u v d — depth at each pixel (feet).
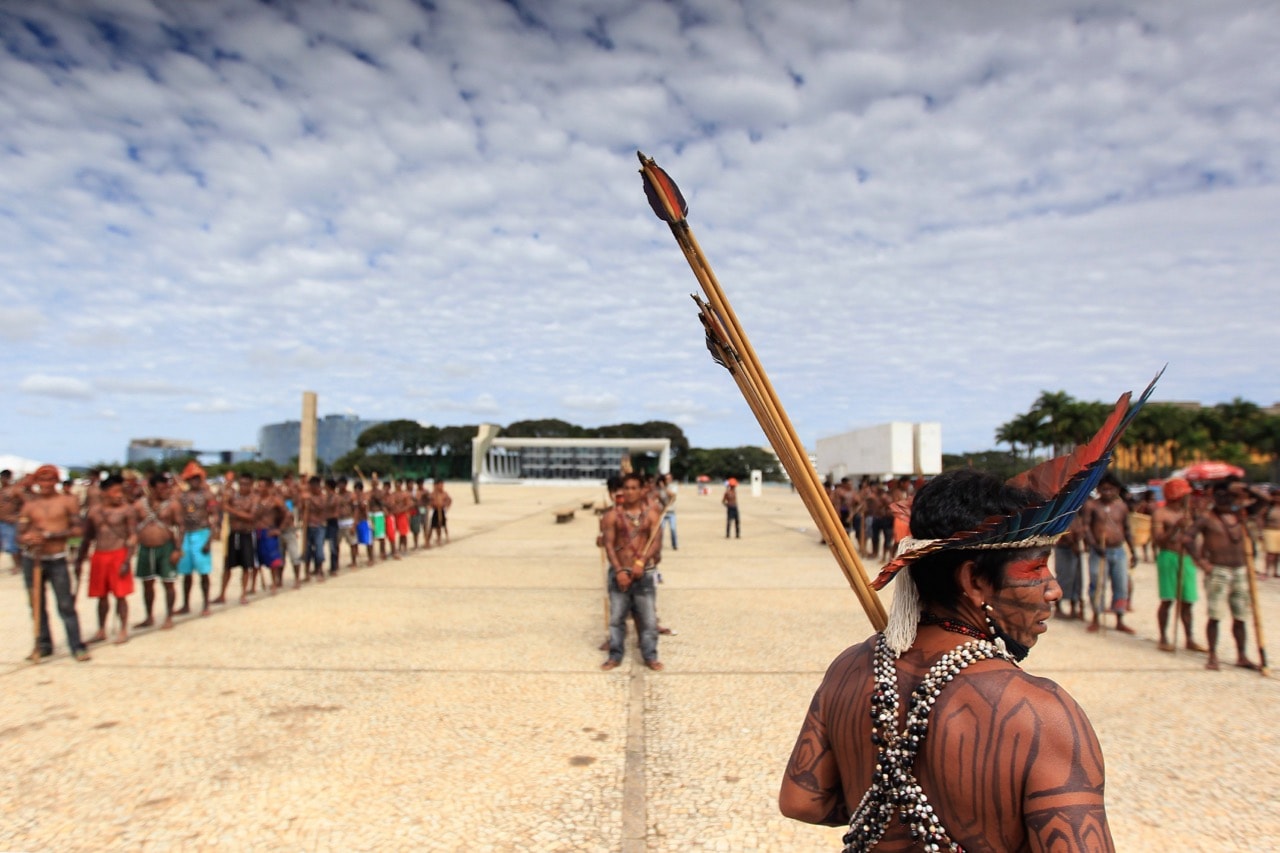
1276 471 173.47
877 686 4.09
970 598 4.07
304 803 13.48
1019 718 3.57
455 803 13.47
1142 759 15.35
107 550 25.29
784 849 11.94
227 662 22.89
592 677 21.20
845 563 4.78
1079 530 28.43
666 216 4.77
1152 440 188.96
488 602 33.27
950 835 3.70
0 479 44.09
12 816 13.01
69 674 21.58
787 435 4.76
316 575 41.27
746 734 16.72
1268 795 13.71
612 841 12.17
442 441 319.27
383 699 19.22
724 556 51.13
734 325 4.76
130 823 12.77
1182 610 24.18
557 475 296.71
